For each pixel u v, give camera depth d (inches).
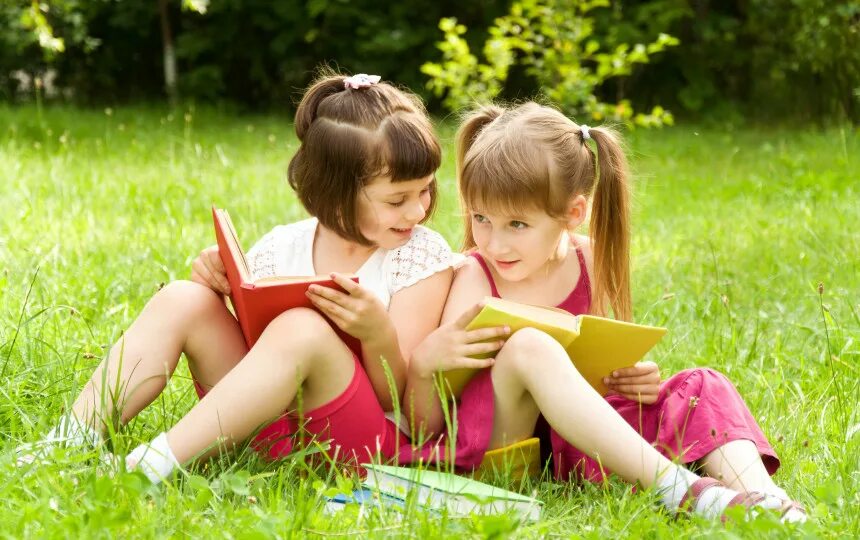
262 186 259.8
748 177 319.9
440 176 289.1
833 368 123.2
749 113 522.9
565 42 372.2
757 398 121.4
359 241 103.3
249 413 89.1
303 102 105.1
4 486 79.4
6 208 206.1
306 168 102.4
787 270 188.7
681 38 529.3
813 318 158.6
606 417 88.4
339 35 553.0
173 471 83.2
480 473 96.6
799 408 115.3
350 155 99.0
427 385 98.0
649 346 96.3
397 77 541.6
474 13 540.7
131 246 184.9
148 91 572.1
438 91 378.6
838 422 110.0
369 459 96.1
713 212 256.8
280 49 541.0
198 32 540.4
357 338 96.3
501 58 371.6
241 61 563.2
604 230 107.7
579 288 109.0
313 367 92.1
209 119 481.1
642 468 87.3
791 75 504.4
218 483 83.2
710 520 82.4
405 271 105.3
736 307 167.3
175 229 199.2
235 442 90.0
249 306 91.4
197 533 75.0
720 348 137.3
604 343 95.9
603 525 81.7
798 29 490.3
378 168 99.0
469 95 364.2
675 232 230.8
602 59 372.2
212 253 101.8
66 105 506.3
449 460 95.8
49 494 77.3
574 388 89.4
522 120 102.8
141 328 96.5
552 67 372.2
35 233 186.4
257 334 94.4
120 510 73.1
